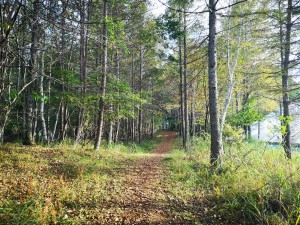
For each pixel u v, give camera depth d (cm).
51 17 493
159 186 669
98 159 1038
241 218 456
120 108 1542
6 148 984
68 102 1328
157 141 3284
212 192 598
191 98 2434
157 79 1988
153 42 1339
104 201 529
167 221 446
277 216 426
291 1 993
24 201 452
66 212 450
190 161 1007
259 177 584
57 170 742
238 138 1026
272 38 1109
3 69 568
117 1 1114
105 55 1262
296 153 1022
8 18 419
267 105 2130
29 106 1235
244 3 1191
